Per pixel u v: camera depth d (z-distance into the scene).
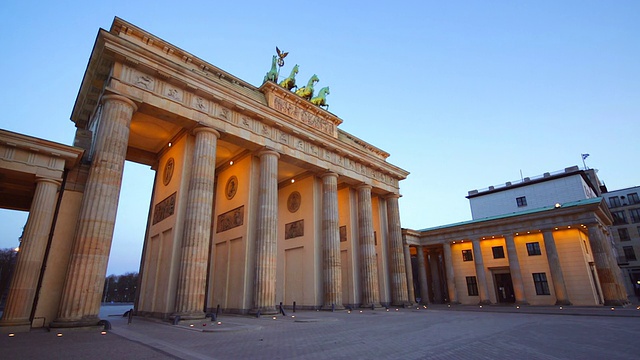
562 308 41.50
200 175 30.69
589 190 71.31
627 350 13.21
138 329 21.55
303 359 11.75
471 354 12.66
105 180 24.44
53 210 23.38
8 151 21.52
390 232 53.72
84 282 21.78
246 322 25.42
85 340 16.44
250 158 39.62
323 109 46.53
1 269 81.25
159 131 36.25
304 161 41.28
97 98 32.97
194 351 13.34
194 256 28.23
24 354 12.69
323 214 43.44
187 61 35.25
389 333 18.88
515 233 53.50
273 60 45.56
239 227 38.19
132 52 28.19
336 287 40.41
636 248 86.12
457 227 58.81
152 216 38.50
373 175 52.12
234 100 34.66
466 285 59.56
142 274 37.34
